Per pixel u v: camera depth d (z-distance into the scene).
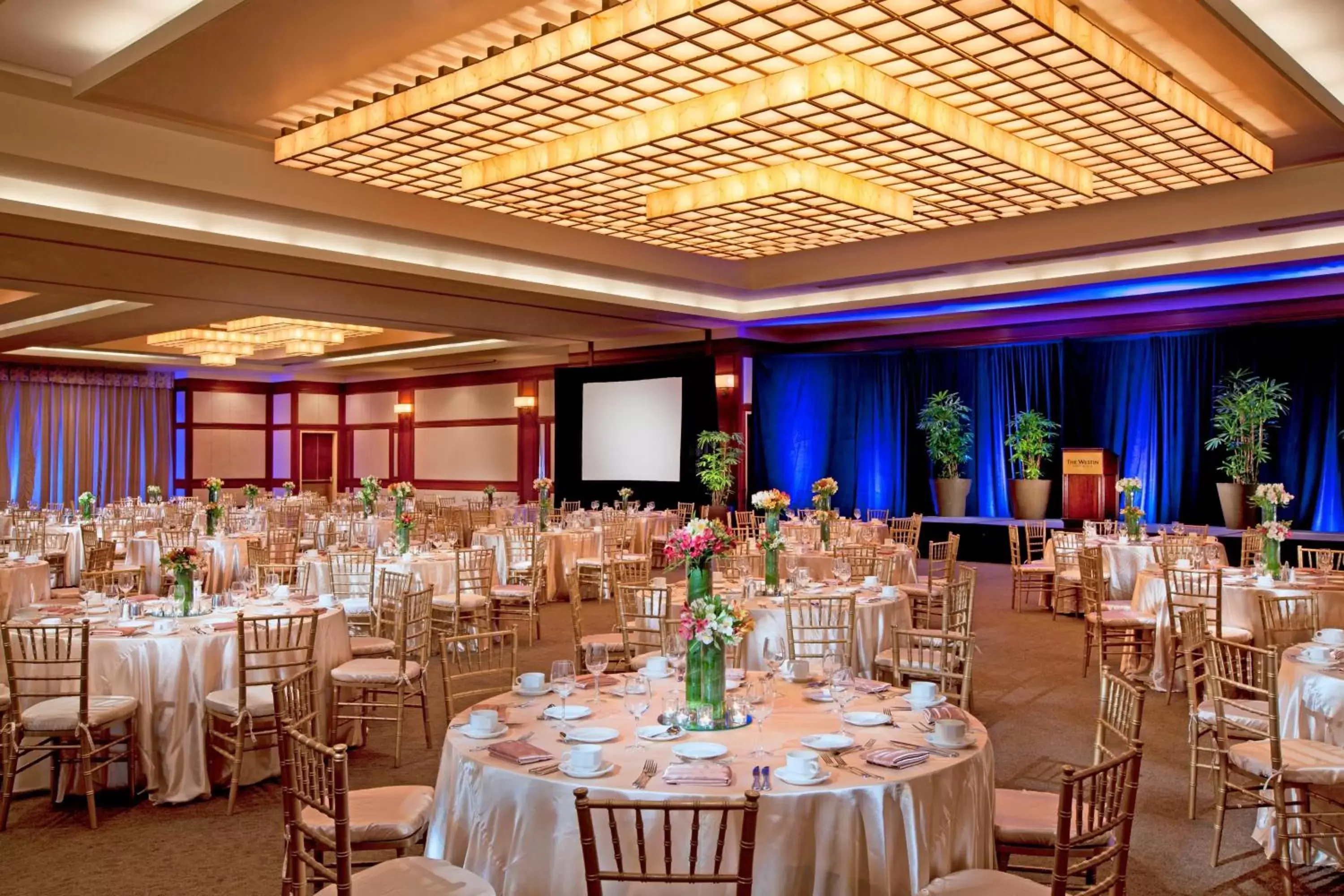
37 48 7.27
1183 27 7.10
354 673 6.19
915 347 16.72
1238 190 10.98
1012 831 3.72
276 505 18.31
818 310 16.03
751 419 17.83
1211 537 12.59
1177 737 6.63
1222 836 4.74
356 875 3.30
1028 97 7.59
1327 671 4.97
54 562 13.95
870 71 7.06
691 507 17.19
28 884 4.44
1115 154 8.98
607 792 3.28
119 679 5.57
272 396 25.56
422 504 19.41
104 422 22.98
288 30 6.74
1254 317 13.60
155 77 7.47
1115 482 15.29
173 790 5.49
